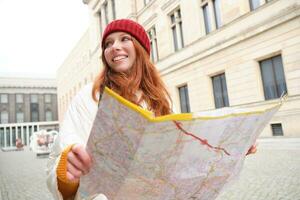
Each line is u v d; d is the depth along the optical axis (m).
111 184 0.89
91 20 30.69
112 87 1.41
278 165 6.34
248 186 4.73
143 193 0.90
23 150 30.41
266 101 10.65
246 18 11.48
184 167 0.90
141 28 1.58
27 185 6.63
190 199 1.02
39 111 52.16
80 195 0.95
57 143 1.06
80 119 1.14
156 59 18.92
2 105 49.16
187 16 15.21
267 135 10.81
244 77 11.76
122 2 22.56
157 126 0.75
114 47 1.45
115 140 0.81
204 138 0.87
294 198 3.87
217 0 13.72
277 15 10.13
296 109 9.73
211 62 13.52
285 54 10.11
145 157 0.81
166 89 1.67
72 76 41.16
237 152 1.03
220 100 13.50
